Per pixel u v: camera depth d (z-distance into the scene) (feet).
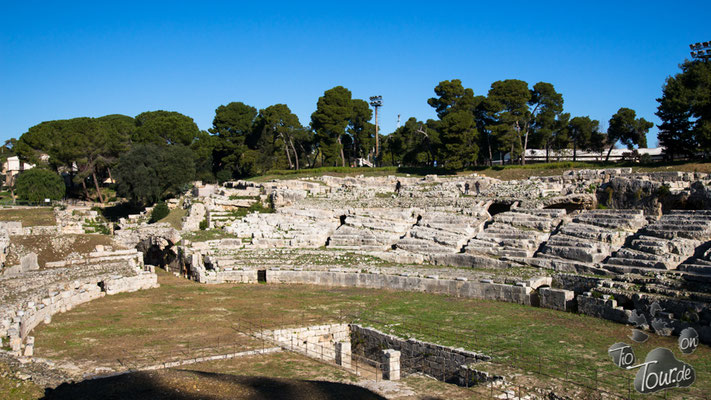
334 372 90.68
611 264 139.44
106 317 130.11
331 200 246.68
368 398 75.66
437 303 140.26
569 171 216.95
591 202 191.11
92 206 297.53
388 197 242.17
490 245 172.04
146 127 337.93
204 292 164.76
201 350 102.73
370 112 369.50
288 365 94.32
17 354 90.43
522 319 120.88
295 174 319.06
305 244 208.85
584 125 310.86
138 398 72.33
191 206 254.88
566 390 77.92
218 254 198.49
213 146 374.84
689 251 134.10
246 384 79.71
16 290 139.13
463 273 157.89
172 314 134.31
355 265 179.32
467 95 300.20
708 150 214.28
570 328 112.37
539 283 138.72
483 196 217.56
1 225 216.33
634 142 290.35
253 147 389.19
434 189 234.79
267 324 123.44
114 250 210.38
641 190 179.22
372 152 461.37
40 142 320.29
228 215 250.57
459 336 108.47
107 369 89.15
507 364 89.97
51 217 245.86
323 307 140.56
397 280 161.07
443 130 273.54
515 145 287.07
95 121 370.94
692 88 219.00
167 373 83.71
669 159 241.14
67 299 139.74
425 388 81.05
